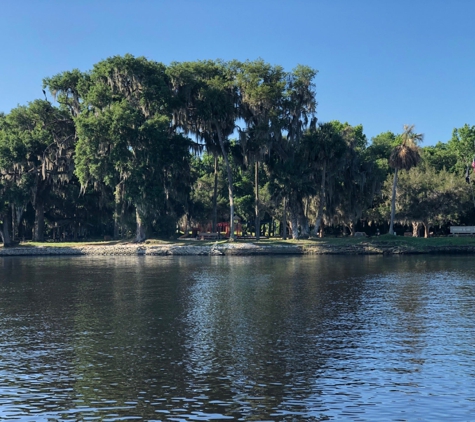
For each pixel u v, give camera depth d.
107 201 91.62
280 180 81.81
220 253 78.81
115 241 87.38
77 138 87.38
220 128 82.44
